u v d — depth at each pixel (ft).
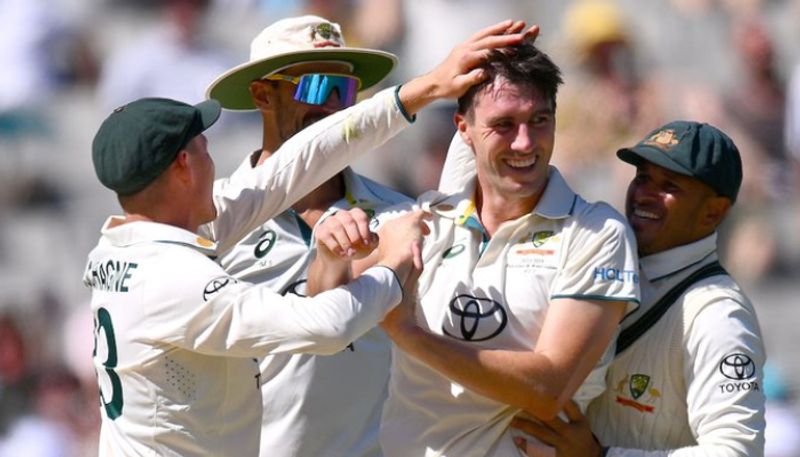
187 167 52.95
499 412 54.70
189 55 146.20
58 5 159.94
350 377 63.62
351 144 58.34
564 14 143.43
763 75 141.28
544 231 54.70
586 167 129.39
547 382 52.54
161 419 52.03
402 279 52.47
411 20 140.15
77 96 156.46
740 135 136.67
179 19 147.13
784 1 152.15
